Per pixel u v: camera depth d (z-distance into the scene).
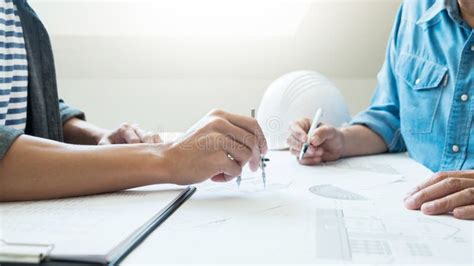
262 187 0.58
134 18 1.31
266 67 1.37
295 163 0.79
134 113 1.43
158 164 0.52
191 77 1.40
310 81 1.00
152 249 0.34
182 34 1.33
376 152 0.92
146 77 1.40
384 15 1.25
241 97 1.41
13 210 0.43
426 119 0.81
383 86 1.00
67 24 1.32
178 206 0.47
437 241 0.36
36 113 0.79
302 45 1.33
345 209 0.47
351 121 0.97
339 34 1.30
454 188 0.46
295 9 1.28
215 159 0.53
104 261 0.30
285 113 0.96
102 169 0.50
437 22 0.81
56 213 0.41
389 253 0.33
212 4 1.30
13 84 0.74
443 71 0.78
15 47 0.75
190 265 0.31
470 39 0.72
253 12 1.30
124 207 0.44
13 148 0.48
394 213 0.45
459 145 0.73
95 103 1.43
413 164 0.78
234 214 0.44
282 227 0.40
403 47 0.91
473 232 0.39
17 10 0.78
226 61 1.37
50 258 0.30
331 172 0.70
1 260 0.30
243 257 0.32
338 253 0.33
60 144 0.52
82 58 1.37
